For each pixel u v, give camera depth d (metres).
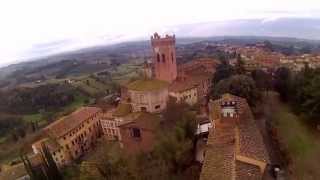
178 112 69.75
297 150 52.75
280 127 62.53
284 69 88.94
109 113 103.50
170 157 53.41
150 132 66.62
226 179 38.53
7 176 88.12
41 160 81.19
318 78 63.94
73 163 94.31
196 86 109.06
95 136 114.75
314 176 44.91
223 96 68.31
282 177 45.03
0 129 159.00
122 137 72.25
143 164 52.00
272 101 77.38
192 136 61.31
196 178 50.50
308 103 62.53
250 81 78.00
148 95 82.31
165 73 104.44
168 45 101.81
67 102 188.00
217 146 49.09
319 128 60.91
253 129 54.00
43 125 150.12
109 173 48.34
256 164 41.00
